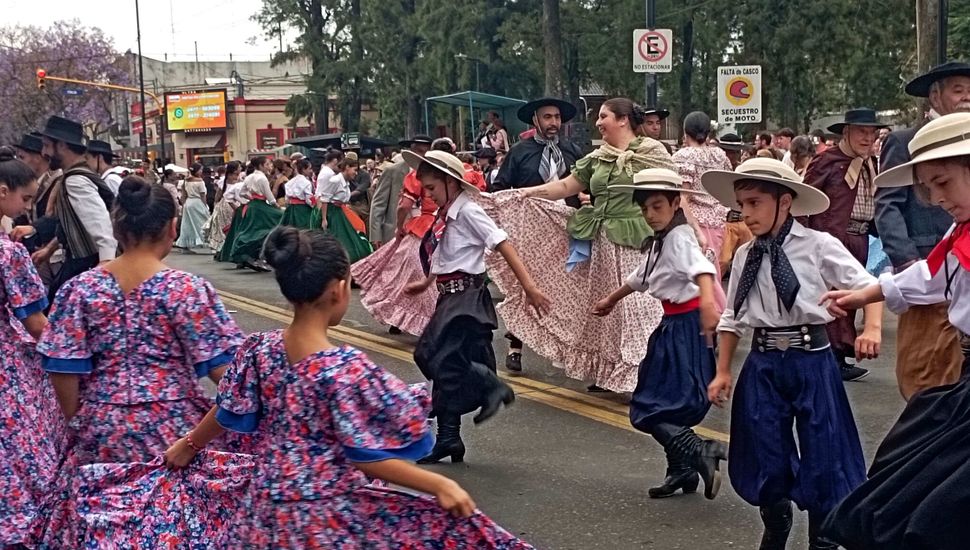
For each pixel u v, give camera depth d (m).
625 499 5.37
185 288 3.78
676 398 5.06
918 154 3.42
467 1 34.88
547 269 7.45
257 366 3.19
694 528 4.95
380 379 3.07
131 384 3.76
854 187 7.48
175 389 3.80
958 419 3.21
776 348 4.18
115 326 3.76
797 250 4.14
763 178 4.07
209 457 3.64
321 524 3.08
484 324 5.81
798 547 4.74
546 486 5.60
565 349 7.43
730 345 4.36
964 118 3.35
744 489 4.23
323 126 45.59
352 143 32.66
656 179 5.00
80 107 55.81
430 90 39.72
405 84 40.91
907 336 4.64
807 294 4.11
